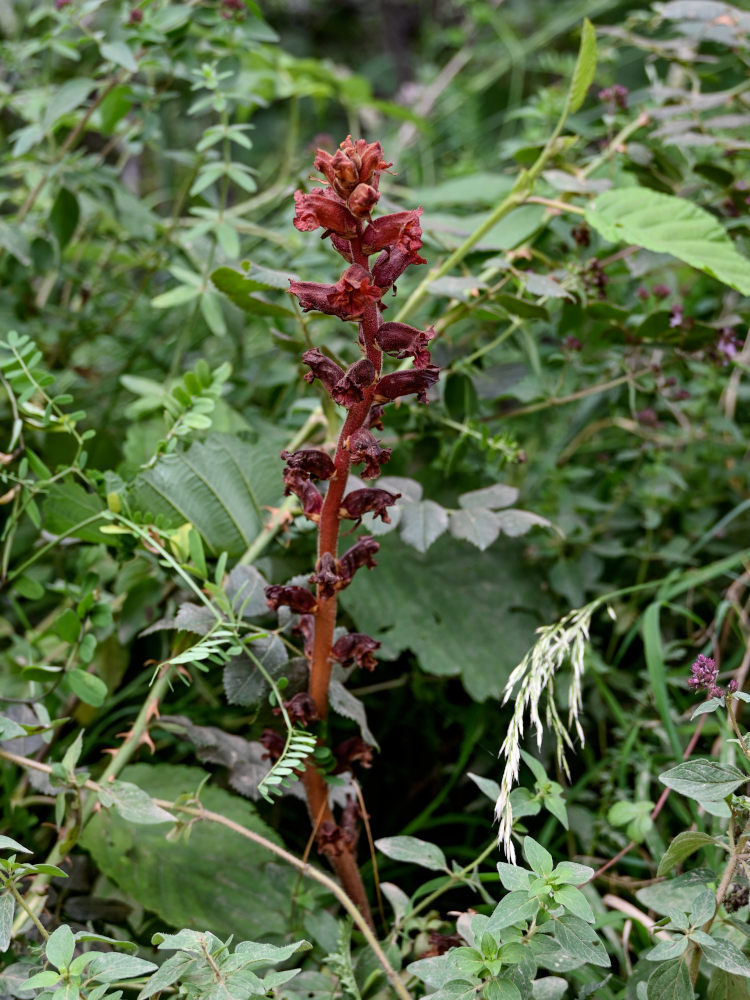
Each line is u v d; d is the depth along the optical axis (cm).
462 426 83
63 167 92
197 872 73
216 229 86
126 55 84
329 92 128
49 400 73
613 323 85
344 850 69
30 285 99
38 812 78
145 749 82
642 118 88
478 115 166
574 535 88
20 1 139
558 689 82
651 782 79
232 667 69
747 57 90
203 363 76
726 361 86
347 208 61
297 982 66
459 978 60
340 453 64
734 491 95
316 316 78
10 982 61
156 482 76
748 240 92
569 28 173
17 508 75
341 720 83
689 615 82
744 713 81
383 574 82
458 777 83
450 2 201
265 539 77
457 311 83
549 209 86
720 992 62
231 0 89
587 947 59
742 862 61
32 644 81
